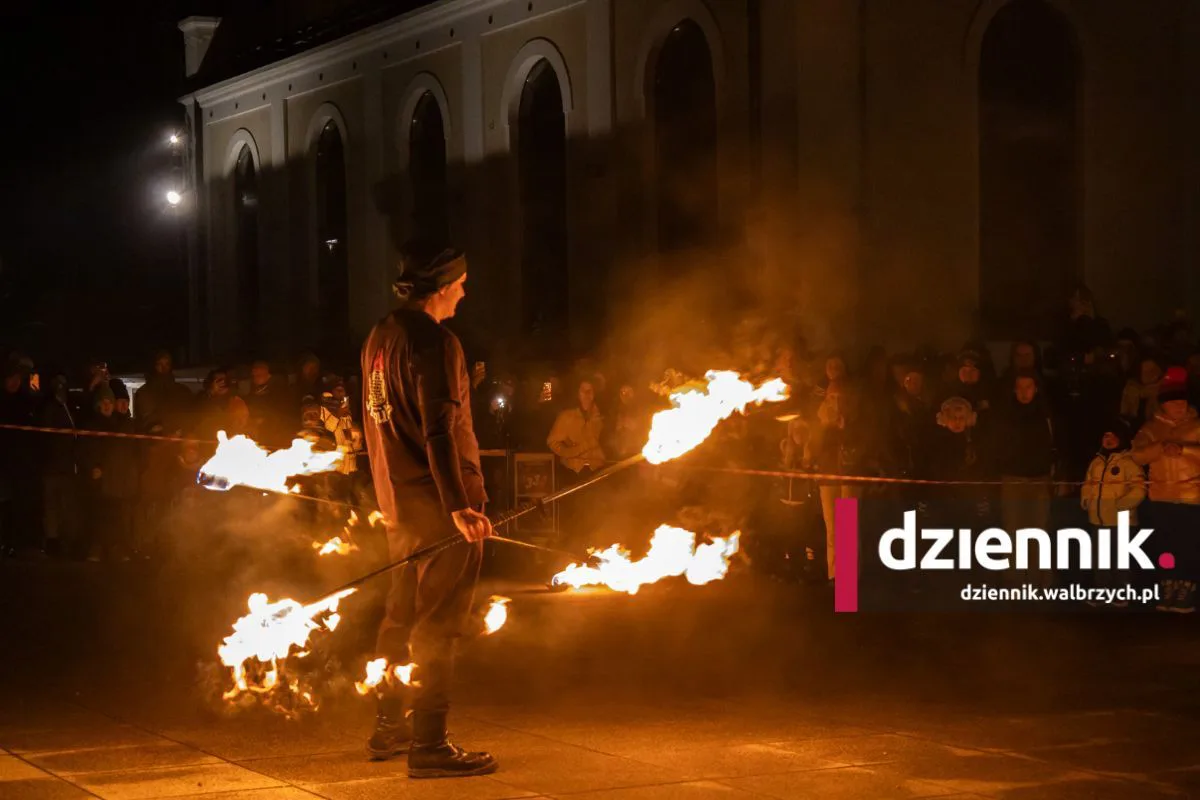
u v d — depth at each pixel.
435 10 22.48
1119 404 13.23
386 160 24.28
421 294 6.34
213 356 30.41
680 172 18.05
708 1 17.30
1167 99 17.00
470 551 6.14
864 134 15.95
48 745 6.66
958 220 16.34
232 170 29.67
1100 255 16.80
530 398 16.52
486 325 21.75
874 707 7.53
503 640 9.80
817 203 15.95
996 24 16.58
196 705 7.62
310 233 26.69
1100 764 6.29
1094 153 16.77
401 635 6.35
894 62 16.09
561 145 20.55
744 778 6.00
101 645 9.77
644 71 18.33
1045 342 16.38
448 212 22.75
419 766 6.02
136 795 5.73
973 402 12.90
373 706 7.58
